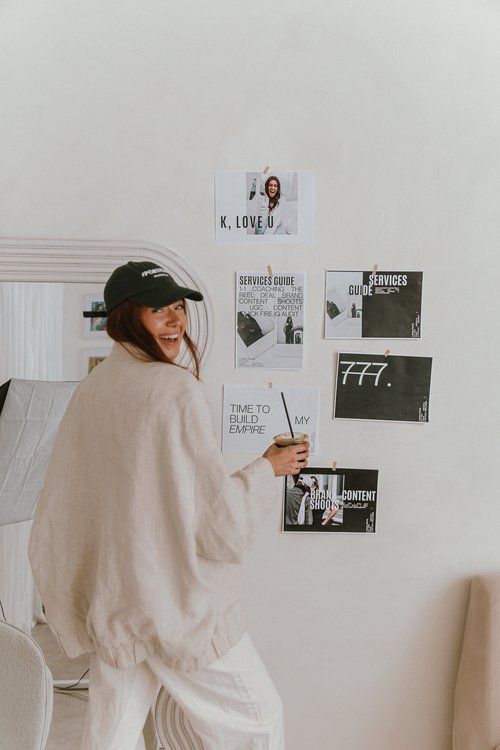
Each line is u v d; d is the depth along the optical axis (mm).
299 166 2471
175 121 2443
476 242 2516
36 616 2680
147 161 2441
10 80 2408
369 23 2471
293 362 2504
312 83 2465
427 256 2512
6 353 2492
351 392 2516
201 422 1758
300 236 2482
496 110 2496
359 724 2582
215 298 2482
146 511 1747
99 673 1874
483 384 2543
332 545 2553
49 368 2510
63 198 2432
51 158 2424
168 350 1947
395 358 2521
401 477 2547
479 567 2564
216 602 1836
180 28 2434
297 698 2568
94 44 2418
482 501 2562
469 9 2480
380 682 2578
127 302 1854
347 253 2496
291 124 2465
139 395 1762
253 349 2496
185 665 1801
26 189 2424
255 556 2543
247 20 2445
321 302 2500
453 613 2570
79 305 2506
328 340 2510
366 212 2494
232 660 1893
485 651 2365
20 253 2416
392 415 2529
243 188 2461
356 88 2475
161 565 1769
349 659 2570
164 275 1889
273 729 1956
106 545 1771
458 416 2545
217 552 1797
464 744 2414
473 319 2529
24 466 2555
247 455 2514
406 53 2482
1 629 1432
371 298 2506
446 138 2496
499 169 2508
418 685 2582
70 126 2424
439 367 2535
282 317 2496
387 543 2559
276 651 2561
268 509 1905
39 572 1872
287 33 2453
